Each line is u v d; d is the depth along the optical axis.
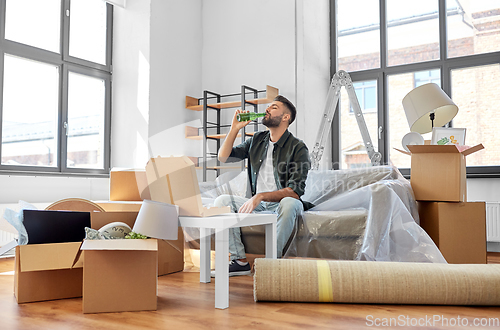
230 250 2.27
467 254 2.45
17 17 3.88
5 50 3.72
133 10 4.63
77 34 4.41
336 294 1.64
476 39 4.29
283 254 2.40
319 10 4.98
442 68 4.39
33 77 3.99
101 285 1.52
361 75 4.86
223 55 5.21
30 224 1.62
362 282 1.64
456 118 4.30
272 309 1.57
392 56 4.75
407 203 2.40
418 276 1.65
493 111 4.14
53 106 4.15
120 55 4.68
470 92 4.27
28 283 1.66
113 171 2.29
